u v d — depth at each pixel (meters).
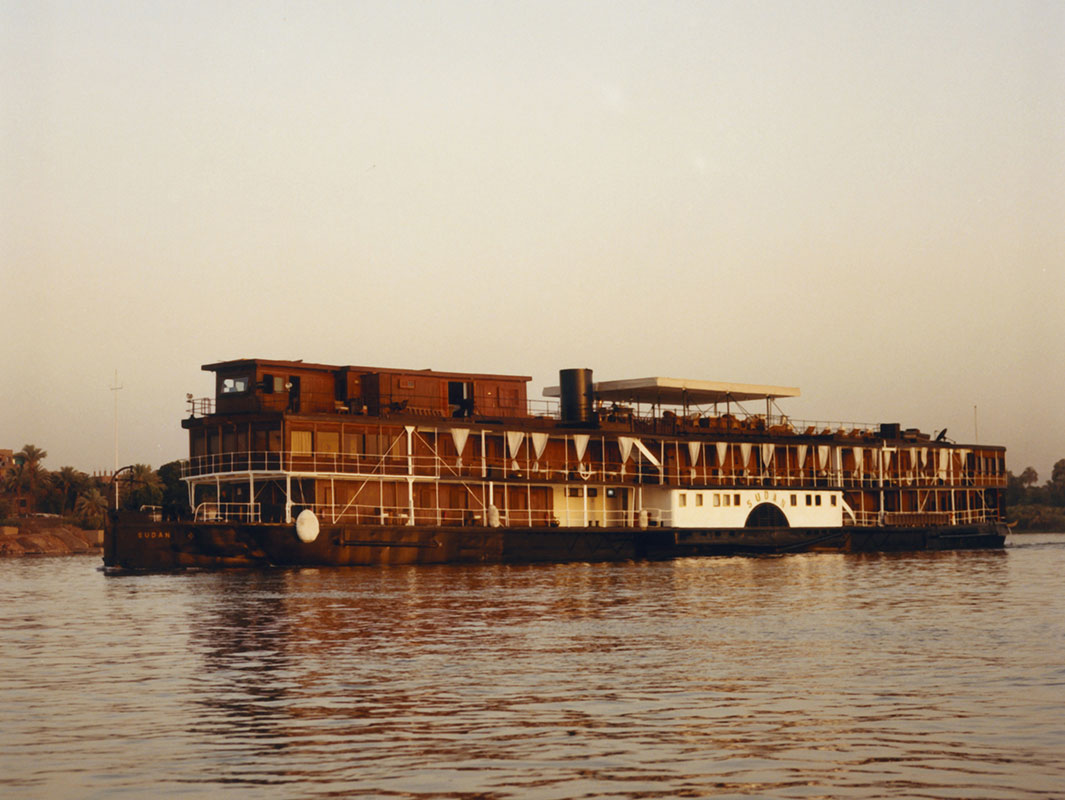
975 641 29.02
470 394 72.44
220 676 24.27
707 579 53.88
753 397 83.50
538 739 17.97
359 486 64.81
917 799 14.53
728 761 16.47
